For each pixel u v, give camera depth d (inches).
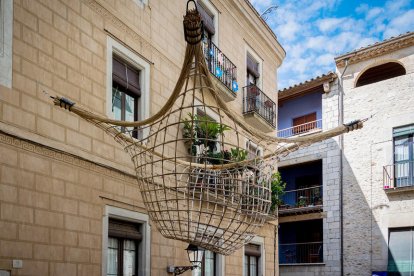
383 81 674.8
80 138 275.1
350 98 701.3
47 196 247.6
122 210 303.6
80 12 288.2
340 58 709.3
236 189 171.5
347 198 682.8
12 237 224.4
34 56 250.8
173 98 159.0
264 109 533.3
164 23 378.3
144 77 347.3
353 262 660.1
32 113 244.5
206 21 447.5
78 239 265.1
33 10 253.4
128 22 332.8
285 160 768.3
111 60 312.3
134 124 178.4
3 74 230.4
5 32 234.4
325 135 185.2
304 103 789.2
